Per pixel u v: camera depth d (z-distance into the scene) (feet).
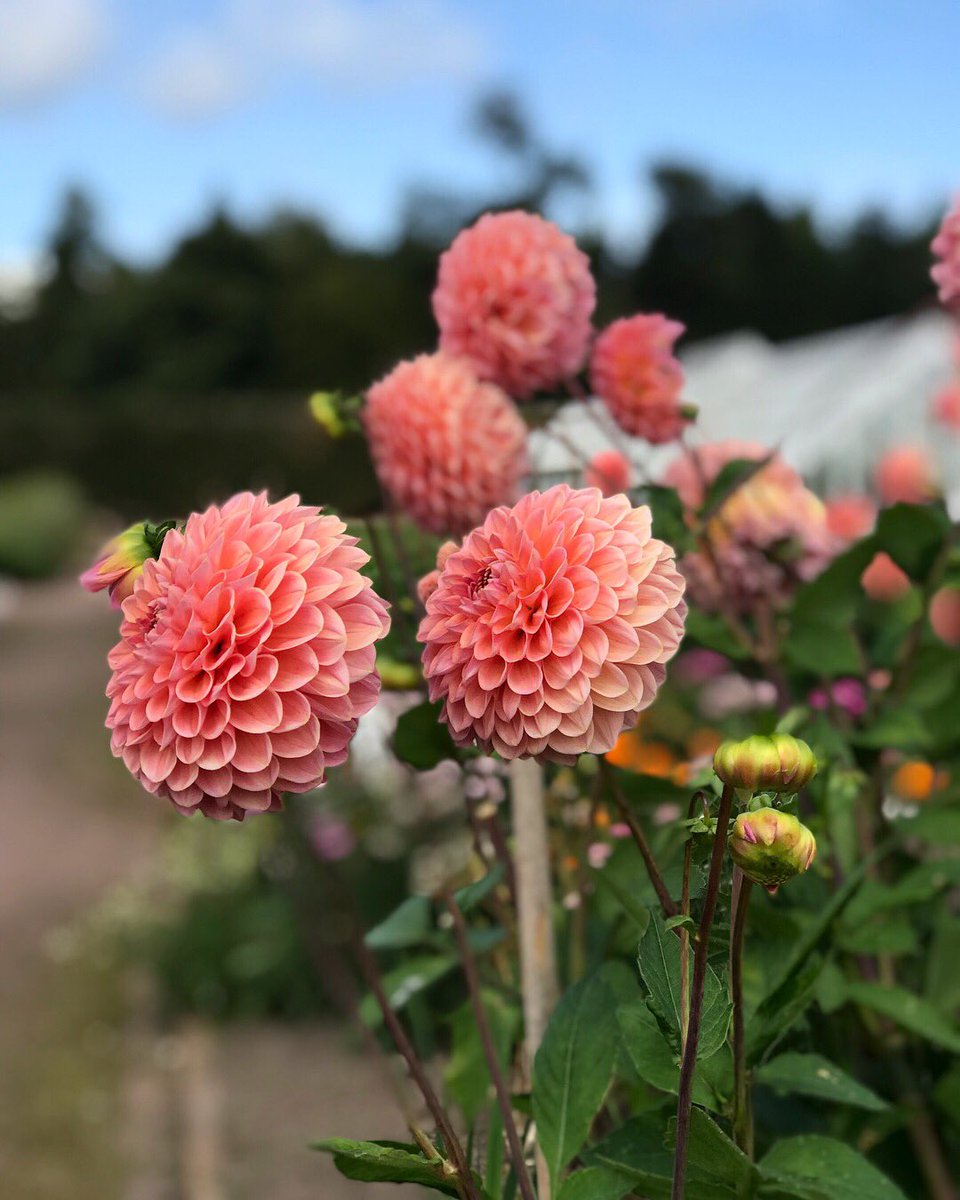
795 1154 2.86
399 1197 5.67
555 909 4.02
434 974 4.27
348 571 2.32
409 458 3.61
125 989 15.08
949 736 4.48
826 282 88.63
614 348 3.85
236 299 114.21
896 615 4.77
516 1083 3.83
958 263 3.56
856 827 4.31
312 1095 11.87
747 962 3.40
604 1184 2.69
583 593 2.29
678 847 3.72
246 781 2.27
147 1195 10.40
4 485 78.69
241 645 2.27
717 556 4.30
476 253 3.76
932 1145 4.16
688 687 6.51
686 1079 2.34
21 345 141.38
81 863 20.12
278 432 75.41
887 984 4.04
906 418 17.15
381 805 12.07
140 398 107.34
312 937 10.19
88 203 144.97
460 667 2.40
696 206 87.40
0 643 43.70
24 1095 12.49
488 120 79.92
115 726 2.38
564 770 4.12
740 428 17.95
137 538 2.52
